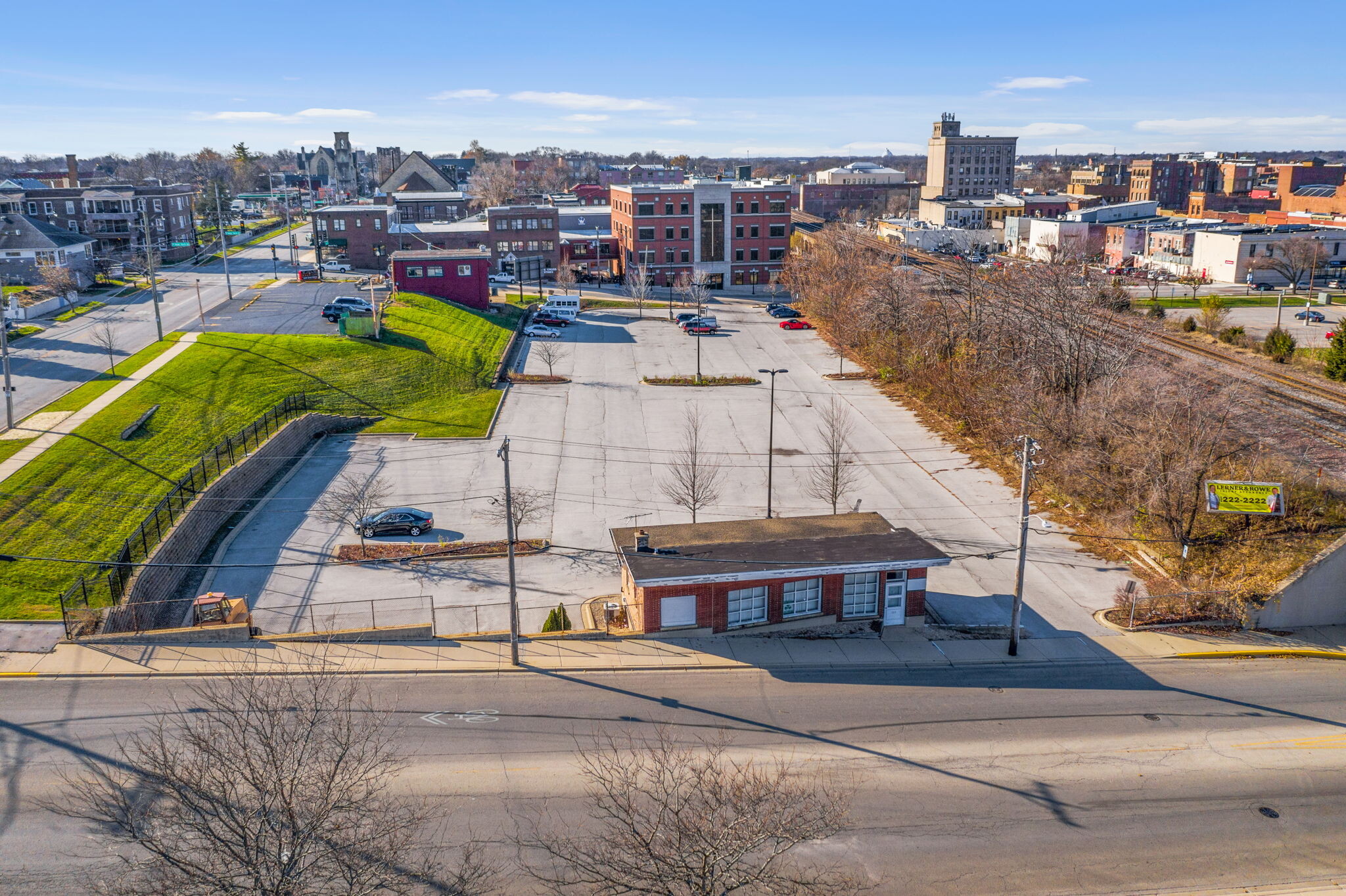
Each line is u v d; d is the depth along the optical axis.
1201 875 22.38
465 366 77.94
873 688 31.22
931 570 42.00
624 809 19.22
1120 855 22.97
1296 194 168.75
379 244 120.00
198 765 17.86
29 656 31.56
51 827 22.45
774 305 108.38
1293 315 100.25
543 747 27.00
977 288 81.81
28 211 126.06
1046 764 26.81
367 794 18.16
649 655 33.31
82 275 99.25
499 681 31.19
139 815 19.75
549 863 21.64
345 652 33.00
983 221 186.75
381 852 17.89
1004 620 37.00
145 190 132.50
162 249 128.62
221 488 47.88
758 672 32.22
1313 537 41.31
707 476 53.28
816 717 29.17
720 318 105.81
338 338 76.94
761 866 18.69
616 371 80.12
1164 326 89.00
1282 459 46.62
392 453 58.50
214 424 57.34
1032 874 22.19
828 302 99.88
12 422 53.19
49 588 36.88
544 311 100.50
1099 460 49.09
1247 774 26.50
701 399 71.50
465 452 58.75
